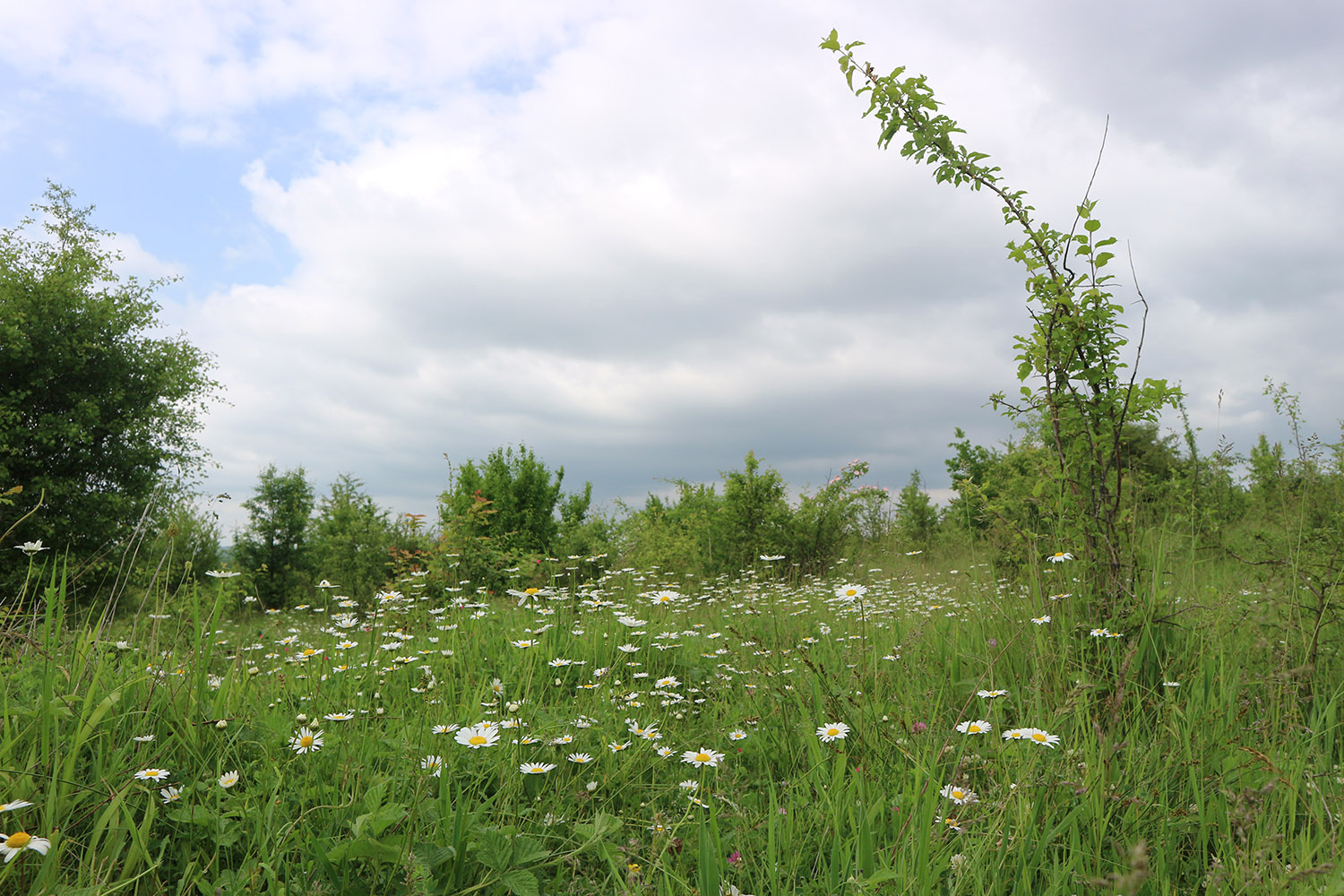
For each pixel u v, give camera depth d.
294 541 21.86
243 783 2.36
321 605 13.49
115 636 3.29
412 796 2.32
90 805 2.05
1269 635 3.82
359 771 2.37
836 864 1.97
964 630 4.60
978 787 2.57
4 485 15.02
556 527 16.80
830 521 12.19
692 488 16.78
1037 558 4.31
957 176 4.36
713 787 2.72
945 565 9.26
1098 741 2.74
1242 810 2.07
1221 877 1.91
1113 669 3.53
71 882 1.82
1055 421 4.19
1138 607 3.80
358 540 12.76
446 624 5.56
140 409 17.89
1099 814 2.25
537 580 9.20
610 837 2.26
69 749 2.20
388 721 3.05
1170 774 2.70
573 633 4.98
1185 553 5.64
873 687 3.45
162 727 2.55
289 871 1.84
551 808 2.48
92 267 18.98
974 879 1.89
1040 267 4.21
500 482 16.02
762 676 3.83
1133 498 4.49
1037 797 2.28
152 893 1.87
